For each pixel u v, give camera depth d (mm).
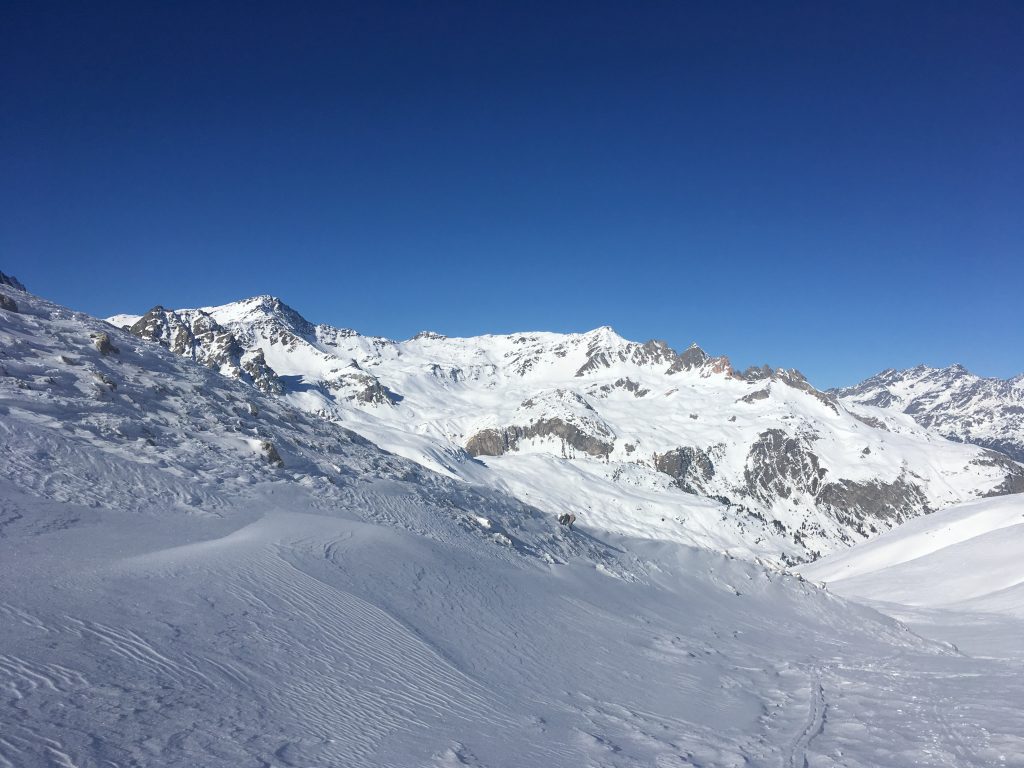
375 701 12680
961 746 13047
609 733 14070
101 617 12367
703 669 23141
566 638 22906
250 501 26375
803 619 46781
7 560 14180
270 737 9891
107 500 21141
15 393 26094
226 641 13109
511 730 12961
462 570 26828
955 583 95125
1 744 7590
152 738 8820
